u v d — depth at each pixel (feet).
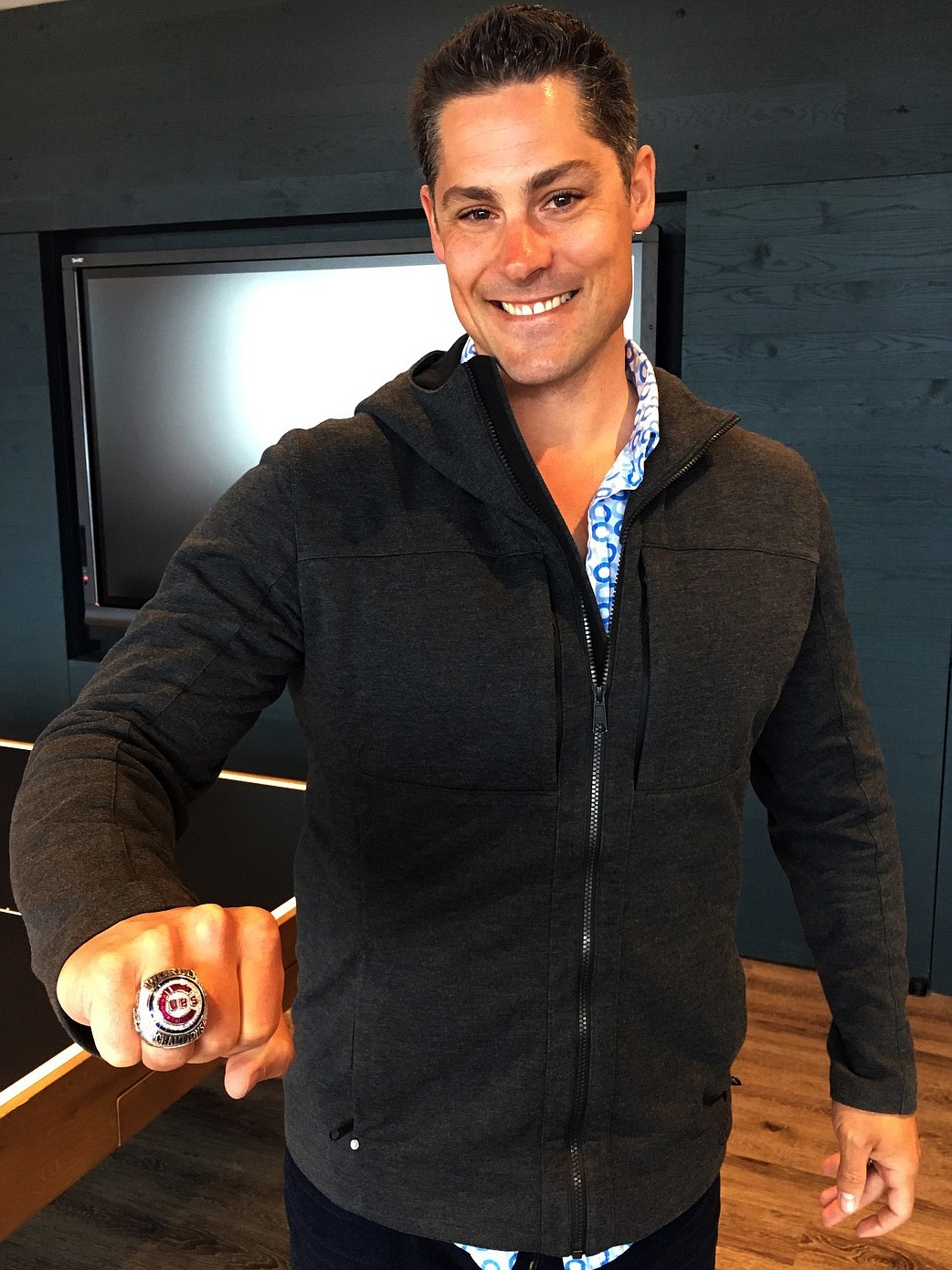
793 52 7.32
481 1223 2.54
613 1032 2.54
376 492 2.52
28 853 1.81
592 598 2.50
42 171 9.57
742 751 2.68
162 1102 4.03
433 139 2.46
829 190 7.40
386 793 2.50
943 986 7.97
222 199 9.04
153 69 9.02
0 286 9.93
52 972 1.56
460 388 2.43
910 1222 5.61
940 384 7.38
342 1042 2.58
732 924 2.79
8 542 10.39
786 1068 6.99
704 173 7.66
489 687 2.45
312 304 9.12
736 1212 5.69
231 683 2.35
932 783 7.78
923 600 7.63
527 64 2.32
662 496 2.64
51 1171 3.54
